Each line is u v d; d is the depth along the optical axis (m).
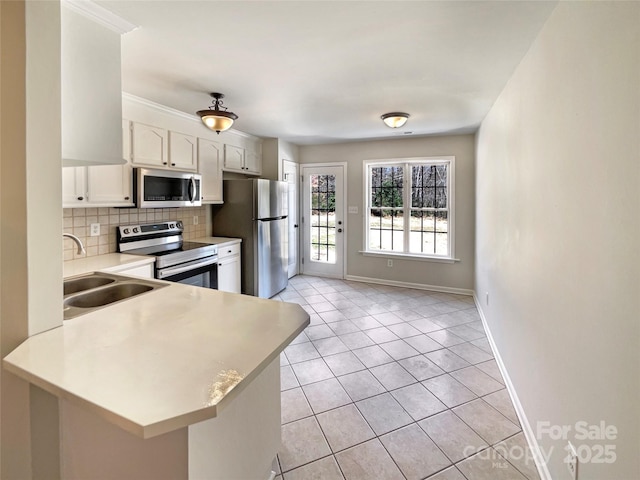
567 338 1.37
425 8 1.59
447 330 3.39
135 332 1.19
